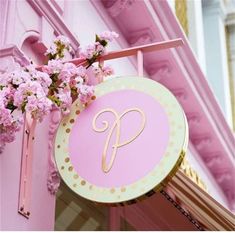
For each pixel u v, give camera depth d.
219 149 8.52
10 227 3.75
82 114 3.86
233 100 11.95
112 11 6.19
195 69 7.36
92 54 4.12
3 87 3.55
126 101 3.83
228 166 8.91
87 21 5.66
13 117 3.56
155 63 6.98
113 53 4.14
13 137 3.62
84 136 3.77
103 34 4.12
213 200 5.11
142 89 3.84
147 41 6.58
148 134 3.65
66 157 3.73
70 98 3.79
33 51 4.47
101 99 3.89
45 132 4.31
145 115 3.72
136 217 6.21
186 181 5.00
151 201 6.12
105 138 3.72
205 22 11.81
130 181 3.53
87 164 3.66
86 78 3.97
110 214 5.82
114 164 3.61
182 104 7.61
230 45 12.52
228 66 12.33
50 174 4.24
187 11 10.09
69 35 4.80
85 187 3.59
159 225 6.42
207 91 7.75
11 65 3.94
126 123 3.73
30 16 4.45
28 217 3.93
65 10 5.23
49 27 4.61
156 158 3.55
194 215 5.38
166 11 6.54
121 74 6.19
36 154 4.16
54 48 4.02
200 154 8.60
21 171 3.94
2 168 3.77
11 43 4.07
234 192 9.55
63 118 3.88
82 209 5.31
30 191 3.98
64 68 3.79
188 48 7.07
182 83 7.27
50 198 4.22
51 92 3.78
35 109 3.44
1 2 4.28
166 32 6.71
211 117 8.06
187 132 3.63
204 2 11.87
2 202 3.72
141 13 6.30
